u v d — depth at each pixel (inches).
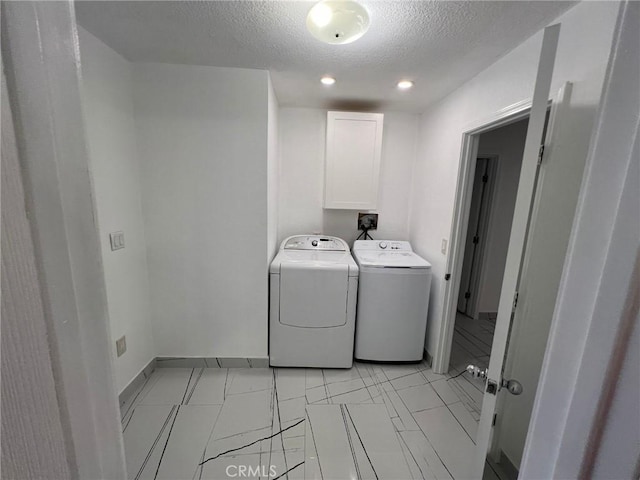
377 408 71.2
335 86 79.7
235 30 53.2
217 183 75.2
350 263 85.1
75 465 13.5
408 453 58.8
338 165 98.7
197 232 77.4
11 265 10.4
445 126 84.5
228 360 85.1
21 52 10.5
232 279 80.6
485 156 116.5
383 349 88.4
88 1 45.3
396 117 106.1
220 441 60.2
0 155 9.8
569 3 42.1
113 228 65.7
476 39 53.0
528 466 18.2
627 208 12.8
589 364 14.3
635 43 12.7
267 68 69.2
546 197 45.3
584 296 14.7
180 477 52.7
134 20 50.7
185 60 66.6
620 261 13.0
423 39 53.7
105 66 60.7
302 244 102.2
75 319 13.2
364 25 44.6
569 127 42.6
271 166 83.8
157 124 71.3
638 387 12.4
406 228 114.1
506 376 50.6
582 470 14.6
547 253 45.3
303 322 83.4
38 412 11.5
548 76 31.0
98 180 61.0
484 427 39.8
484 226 122.6
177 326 82.5
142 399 71.9
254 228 78.1
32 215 11.0
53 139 11.8
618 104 13.3
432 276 90.9
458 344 105.0
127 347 71.9
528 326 48.3
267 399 73.0
